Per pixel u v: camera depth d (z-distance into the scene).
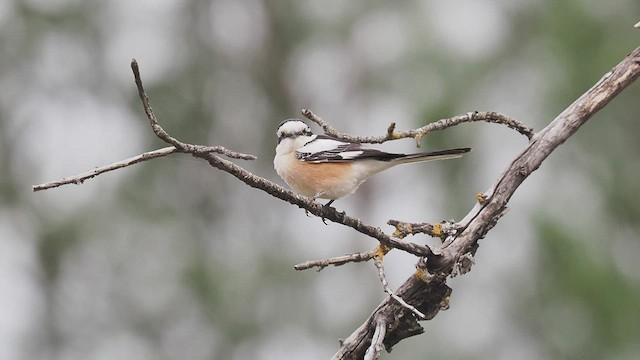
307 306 14.70
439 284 6.10
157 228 14.88
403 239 6.01
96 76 15.67
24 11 15.67
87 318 14.66
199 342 14.53
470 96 13.46
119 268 14.66
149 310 14.57
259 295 14.64
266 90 17.05
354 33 16.47
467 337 12.77
